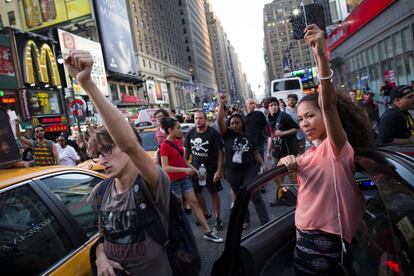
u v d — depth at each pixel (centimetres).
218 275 229
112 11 5141
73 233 253
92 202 229
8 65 2783
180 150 534
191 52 12200
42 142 738
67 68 188
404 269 138
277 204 319
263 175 226
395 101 404
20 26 4866
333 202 207
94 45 4353
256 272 247
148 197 206
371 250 199
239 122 532
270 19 10875
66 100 3431
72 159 842
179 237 217
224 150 548
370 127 218
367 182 251
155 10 8044
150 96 6544
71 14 4681
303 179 220
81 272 235
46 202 248
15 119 757
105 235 217
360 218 208
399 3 1522
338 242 213
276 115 686
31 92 3006
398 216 148
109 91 4894
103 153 208
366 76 2230
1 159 270
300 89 2328
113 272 205
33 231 227
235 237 228
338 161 204
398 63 1702
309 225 216
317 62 190
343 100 218
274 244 268
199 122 554
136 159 197
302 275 223
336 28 2700
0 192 220
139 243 204
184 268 215
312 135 223
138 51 6500
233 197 555
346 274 208
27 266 212
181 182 522
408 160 162
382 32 1820
